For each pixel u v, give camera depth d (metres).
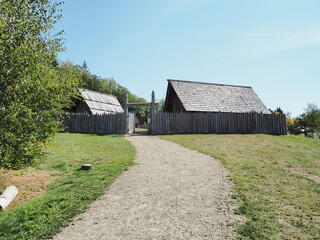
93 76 51.78
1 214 4.36
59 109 6.37
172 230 3.63
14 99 4.75
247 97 22.86
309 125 26.45
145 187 5.65
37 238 3.51
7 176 6.48
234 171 6.96
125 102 18.94
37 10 5.62
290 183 5.88
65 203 4.68
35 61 5.20
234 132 18.78
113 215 4.20
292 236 3.38
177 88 20.94
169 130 17.95
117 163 7.94
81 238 3.47
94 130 19.06
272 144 12.79
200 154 9.68
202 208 4.42
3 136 4.64
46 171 7.04
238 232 3.51
